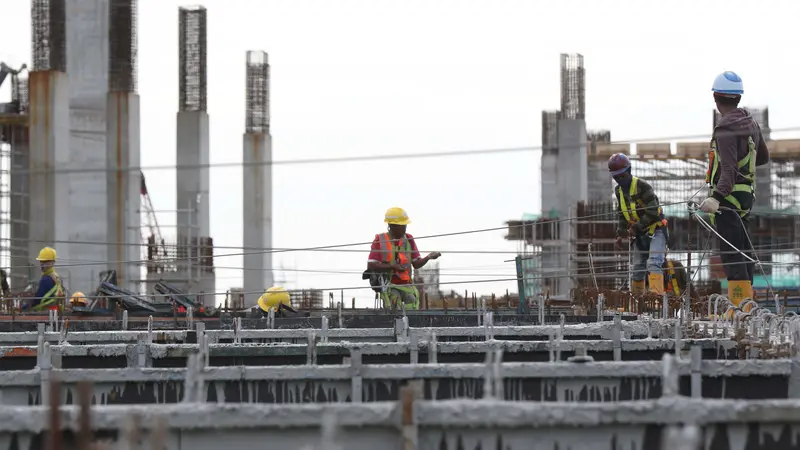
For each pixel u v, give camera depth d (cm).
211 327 5759
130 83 12206
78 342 4528
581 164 13312
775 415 2284
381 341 4756
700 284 10169
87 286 11806
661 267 5906
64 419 2220
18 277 12544
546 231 13288
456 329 4628
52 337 4509
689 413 2273
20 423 2275
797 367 3102
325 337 4541
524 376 2975
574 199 13250
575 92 14100
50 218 11438
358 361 2938
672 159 12925
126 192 11938
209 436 2280
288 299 6856
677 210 12650
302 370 3009
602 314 5262
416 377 2947
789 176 12688
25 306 8450
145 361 3819
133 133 12012
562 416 2264
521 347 3900
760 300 7225
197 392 2422
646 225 5894
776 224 12638
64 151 11500
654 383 3050
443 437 2295
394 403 2262
